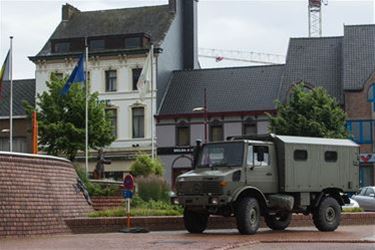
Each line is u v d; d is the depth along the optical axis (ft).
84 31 233.35
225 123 212.64
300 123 184.65
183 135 216.33
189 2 243.19
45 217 82.99
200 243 67.46
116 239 73.46
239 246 64.90
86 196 95.86
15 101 233.35
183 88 224.33
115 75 223.51
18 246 64.39
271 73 222.28
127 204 94.73
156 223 92.48
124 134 220.43
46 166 85.97
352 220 105.70
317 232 86.79
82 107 185.16
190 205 83.71
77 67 148.97
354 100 206.90
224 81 223.30
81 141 184.34
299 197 88.38
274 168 86.53
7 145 229.86
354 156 94.48
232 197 81.71
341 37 227.81
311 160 89.30
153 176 122.11
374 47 216.54
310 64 219.41
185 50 241.96
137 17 234.38
